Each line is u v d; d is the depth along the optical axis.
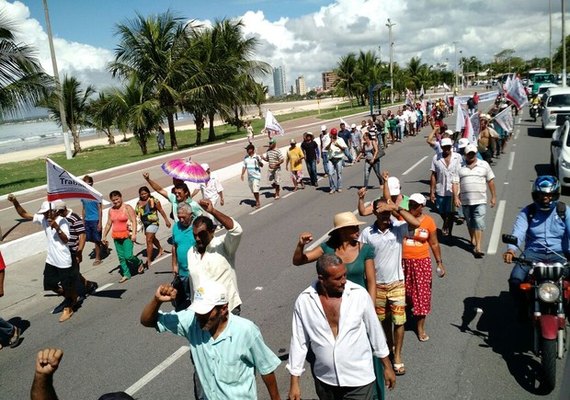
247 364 3.47
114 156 34.59
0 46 19.45
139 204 9.76
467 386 4.87
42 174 27.66
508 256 5.16
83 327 7.17
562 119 17.81
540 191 5.12
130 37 32.44
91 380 5.62
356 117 48.47
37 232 12.20
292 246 10.12
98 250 10.20
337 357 3.64
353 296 3.66
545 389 4.69
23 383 5.77
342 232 4.44
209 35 35.44
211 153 28.39
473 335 5.88
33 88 20.09
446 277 7.77
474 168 8.39
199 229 4.84
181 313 3.54
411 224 4.85
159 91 32.78
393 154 22.77
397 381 5.03
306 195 15.51
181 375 5.59
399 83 75.00
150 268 9.59
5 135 119.38
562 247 5.24
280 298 7.45
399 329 5.09
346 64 70.06
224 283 4.90
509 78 20.05
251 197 15.95
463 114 12.65
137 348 6.34
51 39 30.70
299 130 39.31
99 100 40.47
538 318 4.78
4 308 8.34
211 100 34.72
